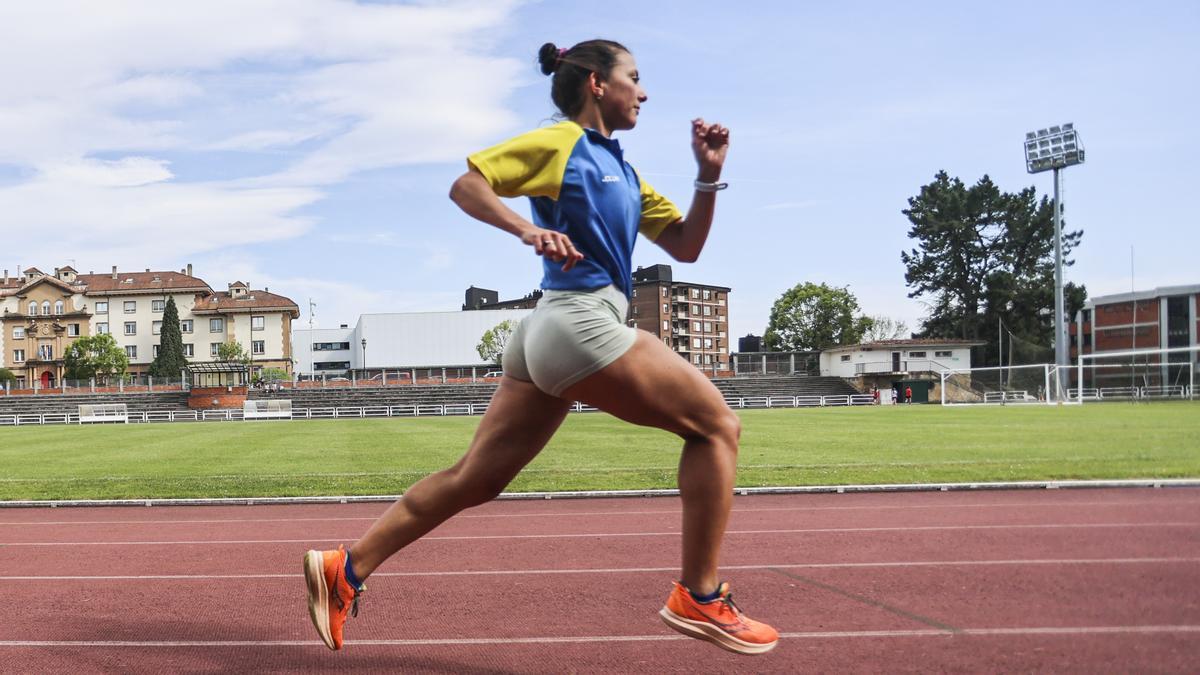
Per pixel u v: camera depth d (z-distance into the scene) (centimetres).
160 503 987
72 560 623
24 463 1628
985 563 531
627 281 294
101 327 9056
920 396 6331
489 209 256
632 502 930
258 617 432
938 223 7869
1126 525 680
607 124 302
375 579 523
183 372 6644
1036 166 5206
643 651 361
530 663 348
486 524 769
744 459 1387
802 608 429
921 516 769
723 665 340
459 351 9425
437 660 354
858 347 6925
